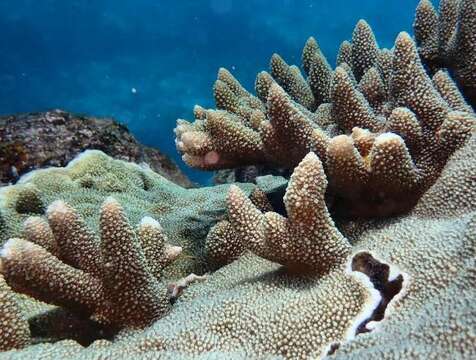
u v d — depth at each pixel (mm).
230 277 219
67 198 355
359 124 238
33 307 224
